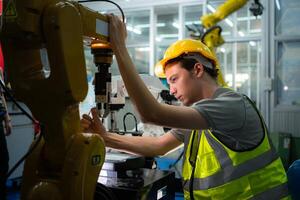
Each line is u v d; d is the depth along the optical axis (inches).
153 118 40.4
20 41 34.0
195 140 56.2
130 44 291.9
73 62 33.5
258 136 49.5
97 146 37.2
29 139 178.2
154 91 75.7
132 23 289.1
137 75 40.6
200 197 51.7
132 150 57.7
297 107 228.1
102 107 48.1
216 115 44.1
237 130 47.2
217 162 50.2
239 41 248.5
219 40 134.0
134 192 44.7
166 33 280.7
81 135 36.5
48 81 33.6
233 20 248.8
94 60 43.4
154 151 59.7
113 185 46.7
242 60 249.4
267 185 48.9
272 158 50.6
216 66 54.4
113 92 58.1
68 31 32.8
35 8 31.5
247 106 48.3
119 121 74.1
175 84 52.0
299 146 206.1
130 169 52.6
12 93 36.9
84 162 35.2
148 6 277.3
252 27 245.0
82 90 34.9
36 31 32.1
